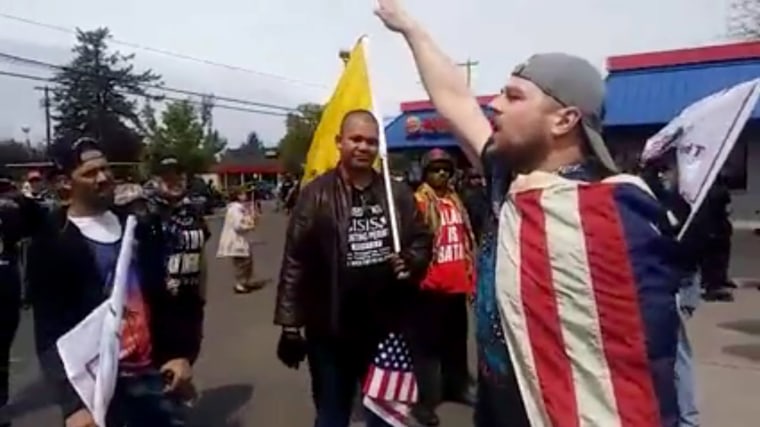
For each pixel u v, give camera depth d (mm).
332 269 3885
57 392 3088
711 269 10070
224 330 9242
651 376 1622
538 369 1691
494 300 1888
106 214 3398
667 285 1661
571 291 1664
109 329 2951
